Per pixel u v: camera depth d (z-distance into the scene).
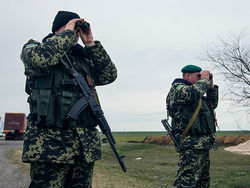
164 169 10.12
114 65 2.22
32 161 1.62
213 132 3.57
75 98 1.78
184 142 3.43
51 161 1.62
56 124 1.67
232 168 9.52
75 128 1.73
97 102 1.96
